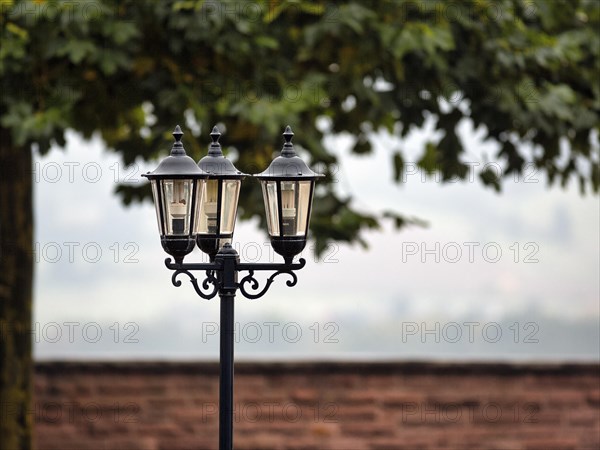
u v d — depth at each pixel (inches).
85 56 386.0
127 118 433.1
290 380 524.7
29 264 439.2
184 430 519.5
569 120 434.9
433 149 453.1
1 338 433.1
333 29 393.7
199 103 393.7
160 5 382.9
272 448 522.0
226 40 385.1
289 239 264.8
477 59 420.5
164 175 259.3
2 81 383.2
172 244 262.2
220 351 273.0
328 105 437.7
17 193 435.2
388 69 420.5
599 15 447.2
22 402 435.2
